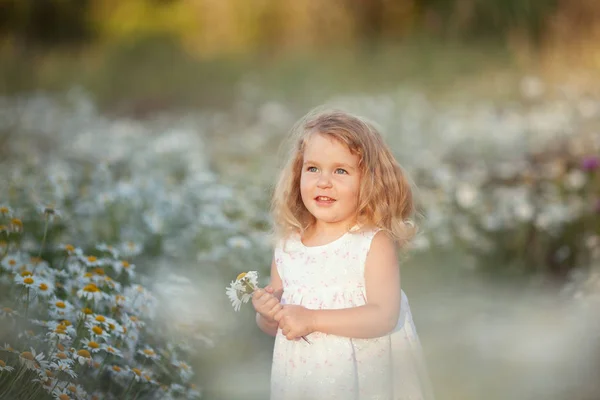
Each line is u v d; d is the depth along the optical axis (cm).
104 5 2044
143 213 513
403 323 282
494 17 1403
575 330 418
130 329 310
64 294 338
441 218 553
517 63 1205
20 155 820
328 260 276
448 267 544
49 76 1438
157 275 438
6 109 1123
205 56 1548
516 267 561
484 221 579
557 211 559
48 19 1988
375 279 272
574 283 466
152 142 813
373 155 280
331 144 275
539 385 366
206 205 541
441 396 362
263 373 392
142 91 1381
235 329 425
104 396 302
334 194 273
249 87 1272
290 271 283
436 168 669
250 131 1012
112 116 1237
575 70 1079
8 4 1956
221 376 386
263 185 630
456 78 1220
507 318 471
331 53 1452
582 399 348
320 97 1191
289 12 1611
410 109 987
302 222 291
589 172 598
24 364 259
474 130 829
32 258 379
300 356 268
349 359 263
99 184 557
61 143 931
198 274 457
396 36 1549
